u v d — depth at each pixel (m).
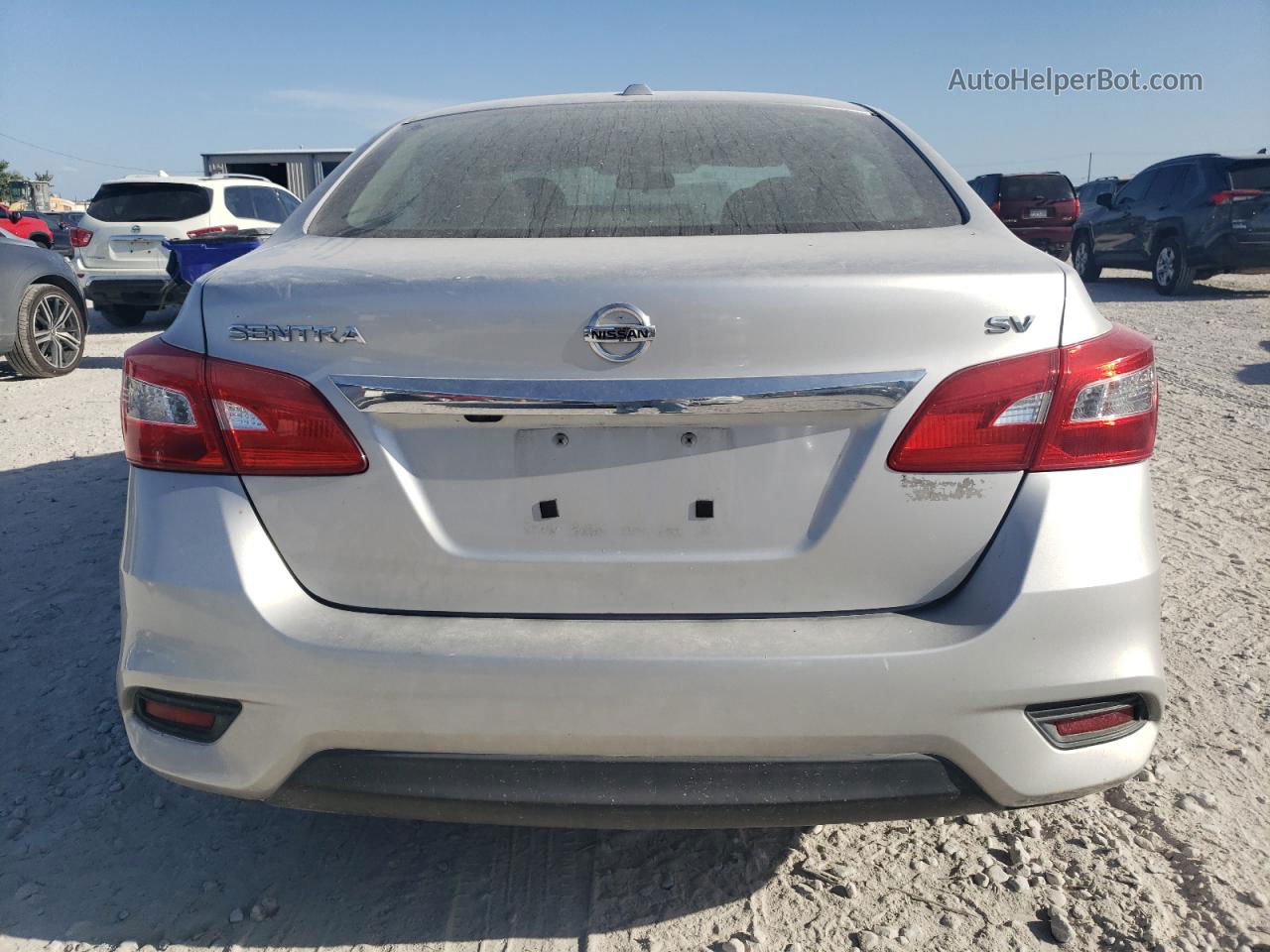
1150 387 1.85
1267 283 15.82
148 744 1.90
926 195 2.23
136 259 11.30
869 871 2.28
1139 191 14.95
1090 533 1.75
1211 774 2.59
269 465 1.79
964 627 1.72
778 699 1.68
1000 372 1.74
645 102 2.74
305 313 1.78
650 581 1.78
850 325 1.71
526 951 2.05
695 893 2.21
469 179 2.33
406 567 1.80
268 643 1.75
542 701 1.70
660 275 1.73
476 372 1.73
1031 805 1.81
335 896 2.21
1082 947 2.04
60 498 4.84
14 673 3.14
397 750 1.76
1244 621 3.46
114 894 2.21
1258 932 2.05
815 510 1.77
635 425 1.75
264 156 24.61
